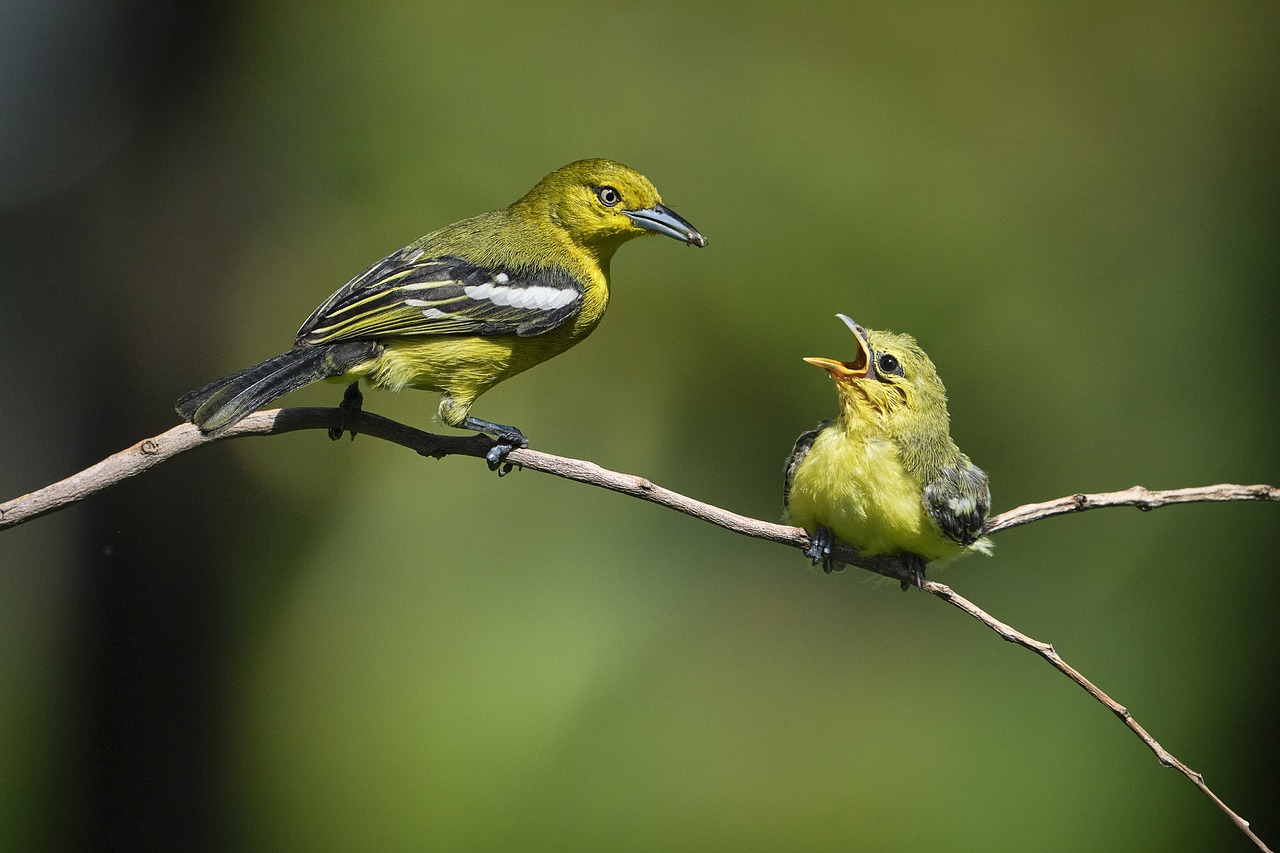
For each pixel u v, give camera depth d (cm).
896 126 1689
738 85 1695
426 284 788
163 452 676
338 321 759
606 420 1678
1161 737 1499
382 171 1644
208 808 1310
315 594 1628
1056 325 1652
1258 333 1672
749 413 1645
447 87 1666
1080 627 1586
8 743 1532
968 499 745
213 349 1477
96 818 1277
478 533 1680
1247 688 1505
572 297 832
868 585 1677
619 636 1644
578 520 1694
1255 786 1466
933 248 1633
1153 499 742
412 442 726
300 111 1638
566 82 1686
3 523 643
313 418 720
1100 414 1648
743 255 1625
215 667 1319
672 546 1688
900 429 744
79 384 1471
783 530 761
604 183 851
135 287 1441
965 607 730
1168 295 1681
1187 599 1568
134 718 1277
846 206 1644
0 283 1653
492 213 888
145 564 1289
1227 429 1638
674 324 1639
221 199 1536
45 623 1697
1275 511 1566
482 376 803
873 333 772
